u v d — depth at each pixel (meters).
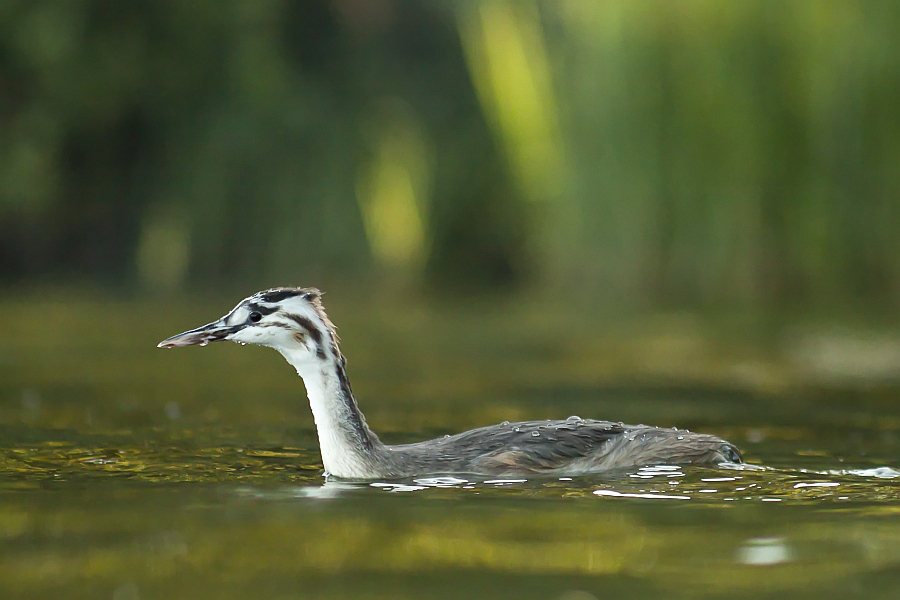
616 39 25.16
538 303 29.41
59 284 35.47
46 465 8.26
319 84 38.59
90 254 36.81
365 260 37.47
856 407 12.19
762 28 22.77
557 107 29.38
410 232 39.72
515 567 5.43
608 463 8.27
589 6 26.64
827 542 5.85
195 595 4.98
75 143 36.03
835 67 21.86
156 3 35.59
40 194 34.72
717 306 24.36
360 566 5.44
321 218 37.00
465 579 5.23
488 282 38.97
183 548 5.74
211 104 36.81
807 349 18.17
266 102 36.69
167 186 36.88
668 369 16.02
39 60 34.16
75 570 5.34
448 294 34.25
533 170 34.00
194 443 9.48
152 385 14.16
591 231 26.70
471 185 38.81
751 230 23.50
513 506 6.80
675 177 24.56
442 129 39.09
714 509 6.69
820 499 6.98
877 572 5.30
